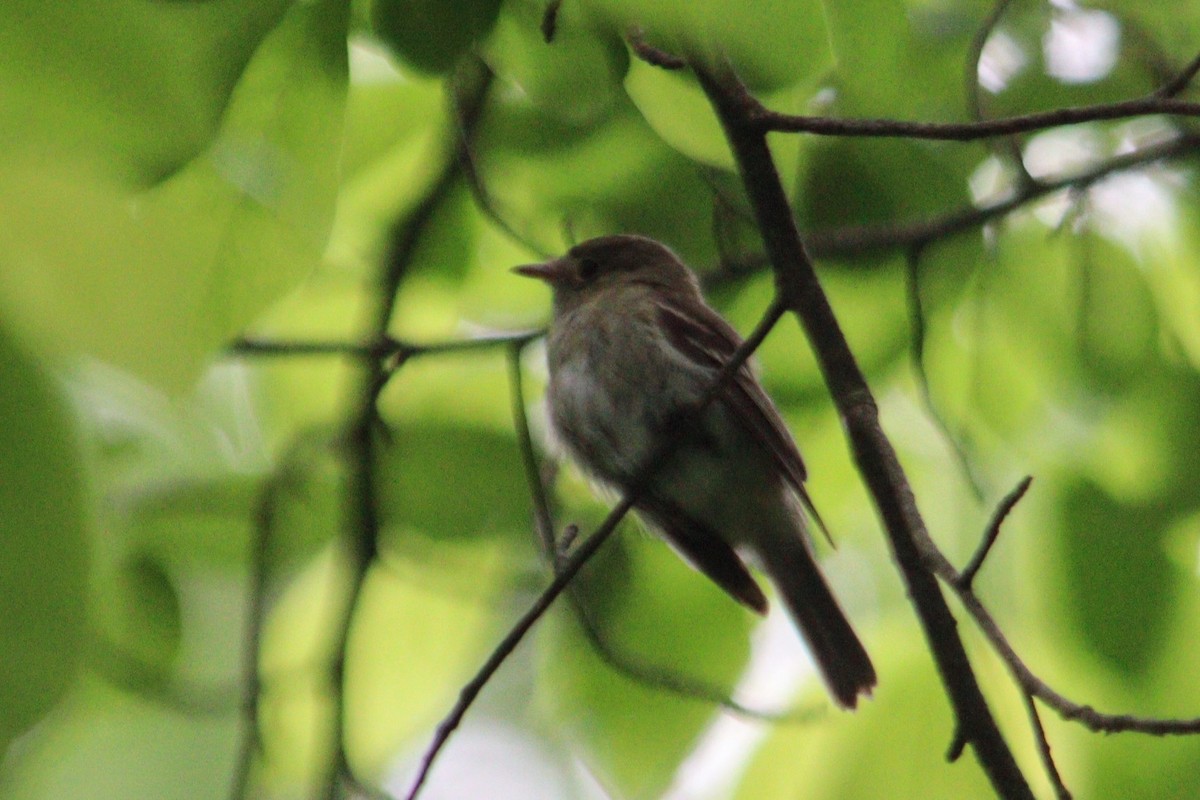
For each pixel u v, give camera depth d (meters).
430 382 9.44
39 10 2.31
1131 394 8.48
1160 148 8.22
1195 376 8.41
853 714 8.05
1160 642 8.02
